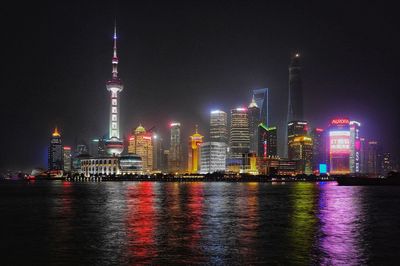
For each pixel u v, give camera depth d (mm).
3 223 91625
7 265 53094
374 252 59062
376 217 100438
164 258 55750
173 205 137375
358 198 175000
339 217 100500
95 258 56031
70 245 64688
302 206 132750
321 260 54531
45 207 132750
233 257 56219
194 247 62594
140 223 89812
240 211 115750
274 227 83000
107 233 75812
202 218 98375
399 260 54500
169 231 77938
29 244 65812
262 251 59750
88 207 131250
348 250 60312
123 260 54875
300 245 64000
